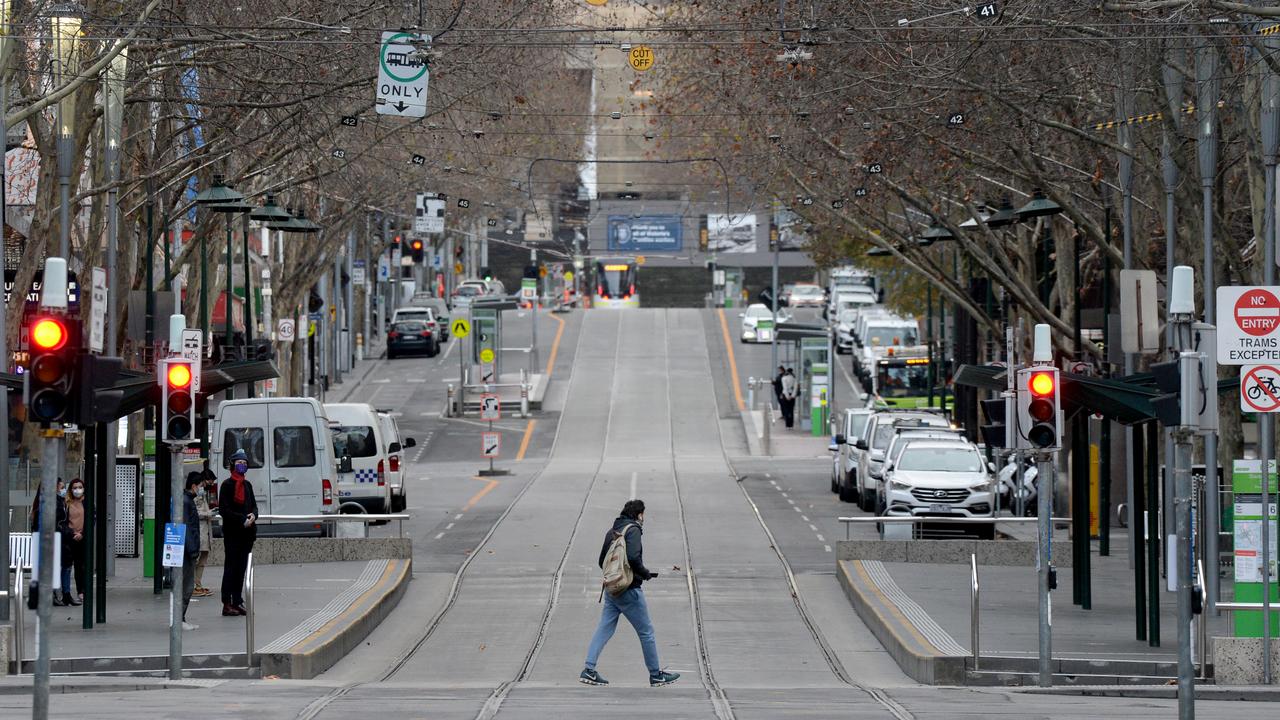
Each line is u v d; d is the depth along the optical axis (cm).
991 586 9088
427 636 7875
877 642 7706
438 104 12450
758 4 10312
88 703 5316
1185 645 4375
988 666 6288
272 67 9344
